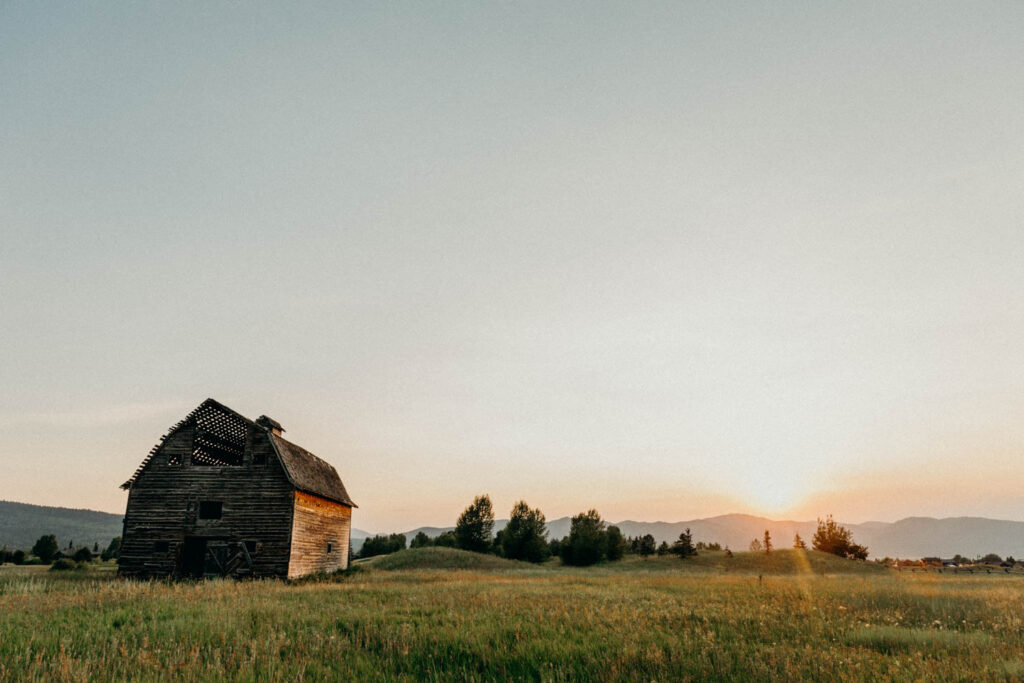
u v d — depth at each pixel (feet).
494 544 279.08
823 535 322.55
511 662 32.27
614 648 34.71
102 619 43.96
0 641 34.50
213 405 116.37
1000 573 217.36
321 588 82.28
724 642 37.37
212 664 30.86
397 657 33.68
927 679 28.50
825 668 30.81
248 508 111.86
